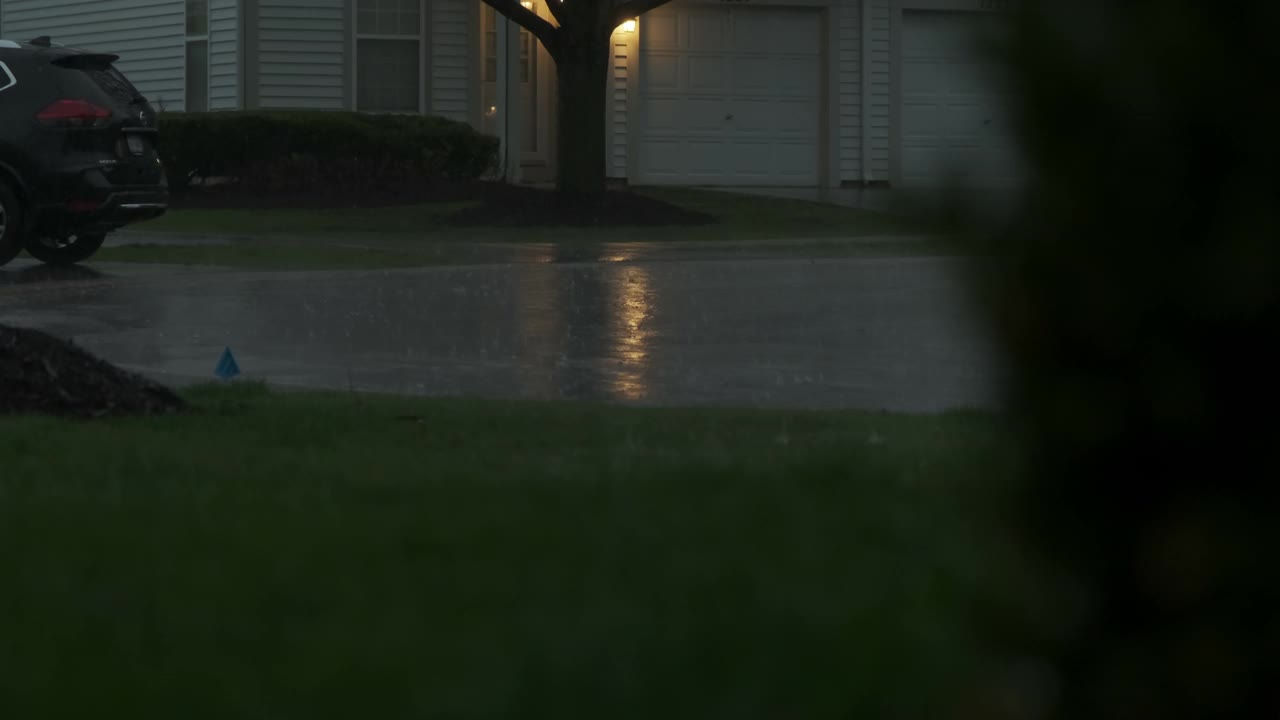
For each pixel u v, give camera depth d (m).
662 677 4.13
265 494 6.50
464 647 4.36
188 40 40.91
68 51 21.48
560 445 8.26
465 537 5.54
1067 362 2.93
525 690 4.05
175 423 8.94
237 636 4.45
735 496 6.27
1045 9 2.92
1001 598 3.10
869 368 12.94
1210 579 2.81
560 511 6.01
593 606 4.73
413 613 4.68
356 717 3.91
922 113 43.59
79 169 20.88
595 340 14.66
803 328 15.70
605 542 5.48
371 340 14.44
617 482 6.59
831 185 42.94
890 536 5.51
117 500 6.31
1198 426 2.82
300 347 13.94
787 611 4.62
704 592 4.84
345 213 33.28
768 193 40.16
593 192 33.09
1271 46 2.77
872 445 7.91
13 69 21.08
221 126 35.72
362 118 36.88
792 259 24.12
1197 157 2.81
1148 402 2.85
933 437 8.32
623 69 41.31
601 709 3.97
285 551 5.36
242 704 3.97
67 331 14.92
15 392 9.20
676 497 6.25
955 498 3.33
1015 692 3.20
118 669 4.20
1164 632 2.89
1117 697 2.93
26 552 5.36
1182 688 2.85
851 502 6.15
